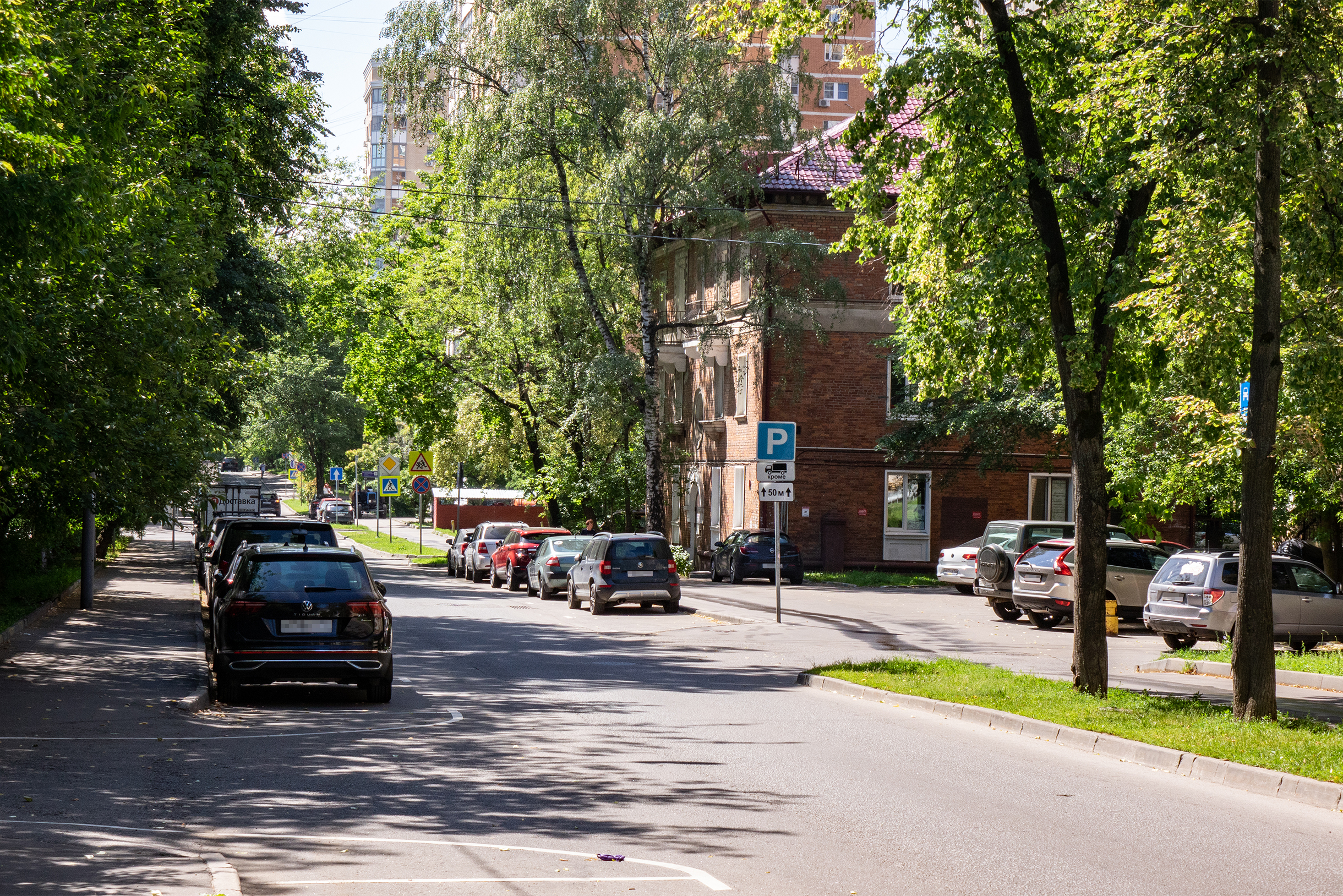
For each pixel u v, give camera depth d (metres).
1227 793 10.20
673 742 12.12
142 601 27.20
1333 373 14.33
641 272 40.09
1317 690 17.91
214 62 28.38
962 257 16.02
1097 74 14.48
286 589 14.48
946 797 9.64
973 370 17.06
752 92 37.41
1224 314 13.38
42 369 15.15
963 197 15.50
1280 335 14.12
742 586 38.06
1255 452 13.12
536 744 11.88
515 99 37.44
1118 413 16.27
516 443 51.34
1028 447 44.47
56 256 12.72
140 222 17.23
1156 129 13.49
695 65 38.22
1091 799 9.70
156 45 20.08
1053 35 15.14
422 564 51.84
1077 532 15.16
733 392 46.66
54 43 13.24
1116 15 13.77
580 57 38.38
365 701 14.95
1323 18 12.67
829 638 23.59
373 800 9.22
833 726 13.34
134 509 18.09
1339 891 7.14
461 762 10.85
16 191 11.40
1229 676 19.05
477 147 38.56
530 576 35.12
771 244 38.69
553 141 38.31
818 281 39.06
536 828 8.38
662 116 37.16
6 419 15.22
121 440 16.72
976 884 7.11
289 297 35.09
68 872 6.70
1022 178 14.75
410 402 52.09
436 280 50.47
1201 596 22.53
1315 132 13.20
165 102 20.22
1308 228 14.24
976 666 17.42
